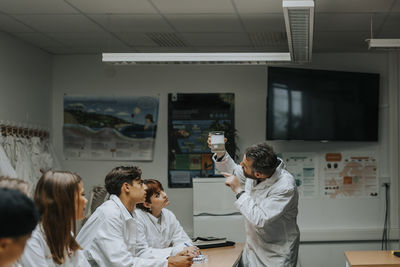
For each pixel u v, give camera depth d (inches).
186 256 109.0
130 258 104.3
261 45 214.4
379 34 195.2
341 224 228.4
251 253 121.9
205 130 233.3
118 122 235.8
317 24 180.2
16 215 38.9
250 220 110.5
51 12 165.5
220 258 138.4
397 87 226.4
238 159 230.2
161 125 235.8
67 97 237.5
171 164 233.3
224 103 233.8
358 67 229.1
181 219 231.9
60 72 238.2
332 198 229.1
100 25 182.1
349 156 229.9
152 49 223.0
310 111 218.8
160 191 142.3
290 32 141.7
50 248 77.4
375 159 228.7
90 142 235.9
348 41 207.6
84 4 156.4
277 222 116.9
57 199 77.0
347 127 220.8
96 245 104.8
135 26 183.3
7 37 193.3
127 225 110.6
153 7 159.0
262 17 170.1
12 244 39.5
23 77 206.5
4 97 189.9
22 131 201.2
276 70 217.5
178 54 165.6
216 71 235.0
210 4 155.6
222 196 209.0
